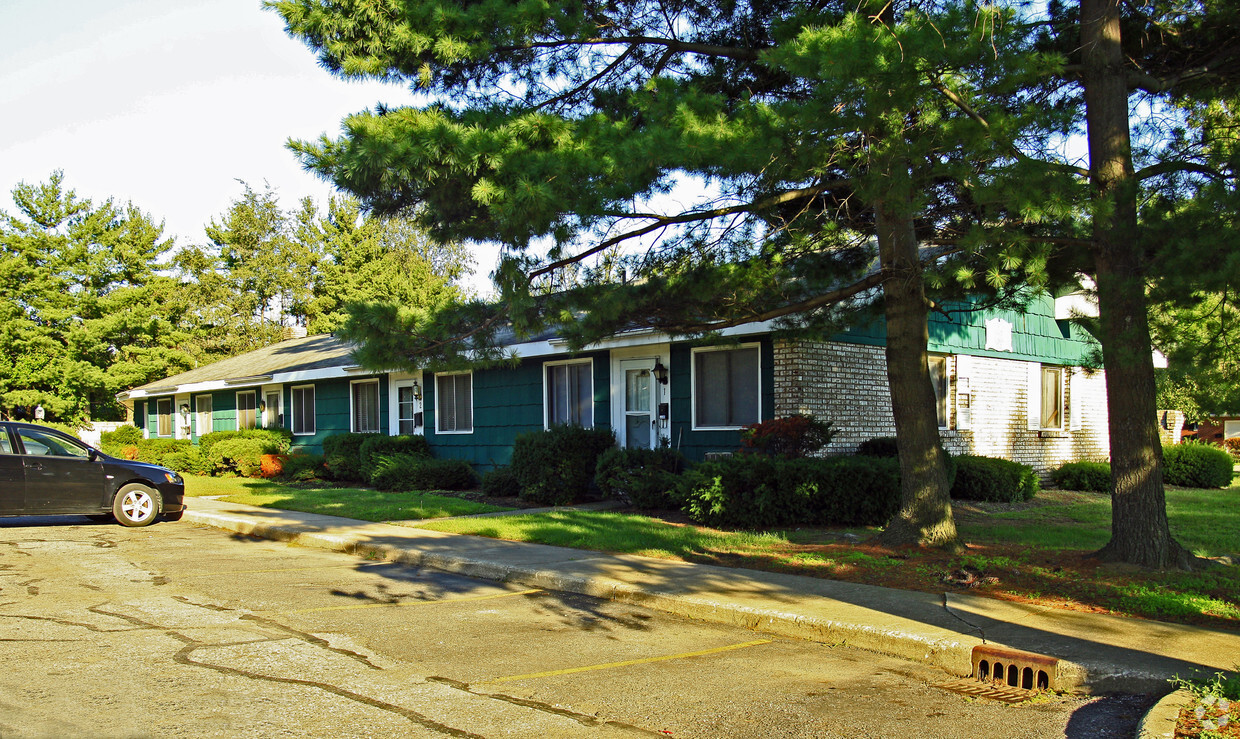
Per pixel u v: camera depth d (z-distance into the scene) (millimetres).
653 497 13312
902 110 6992
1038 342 18406
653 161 7270
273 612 7188
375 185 8281
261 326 44625
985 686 5441
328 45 9125
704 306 9508
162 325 37406
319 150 8133
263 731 4371
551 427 15352
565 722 4621
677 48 10016
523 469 14930
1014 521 12172
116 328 35469
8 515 12305
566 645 6273
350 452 20281
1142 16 9102
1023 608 6910
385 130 7602
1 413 34500
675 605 7363
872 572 8297
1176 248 7160
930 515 9438
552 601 7832
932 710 4941
